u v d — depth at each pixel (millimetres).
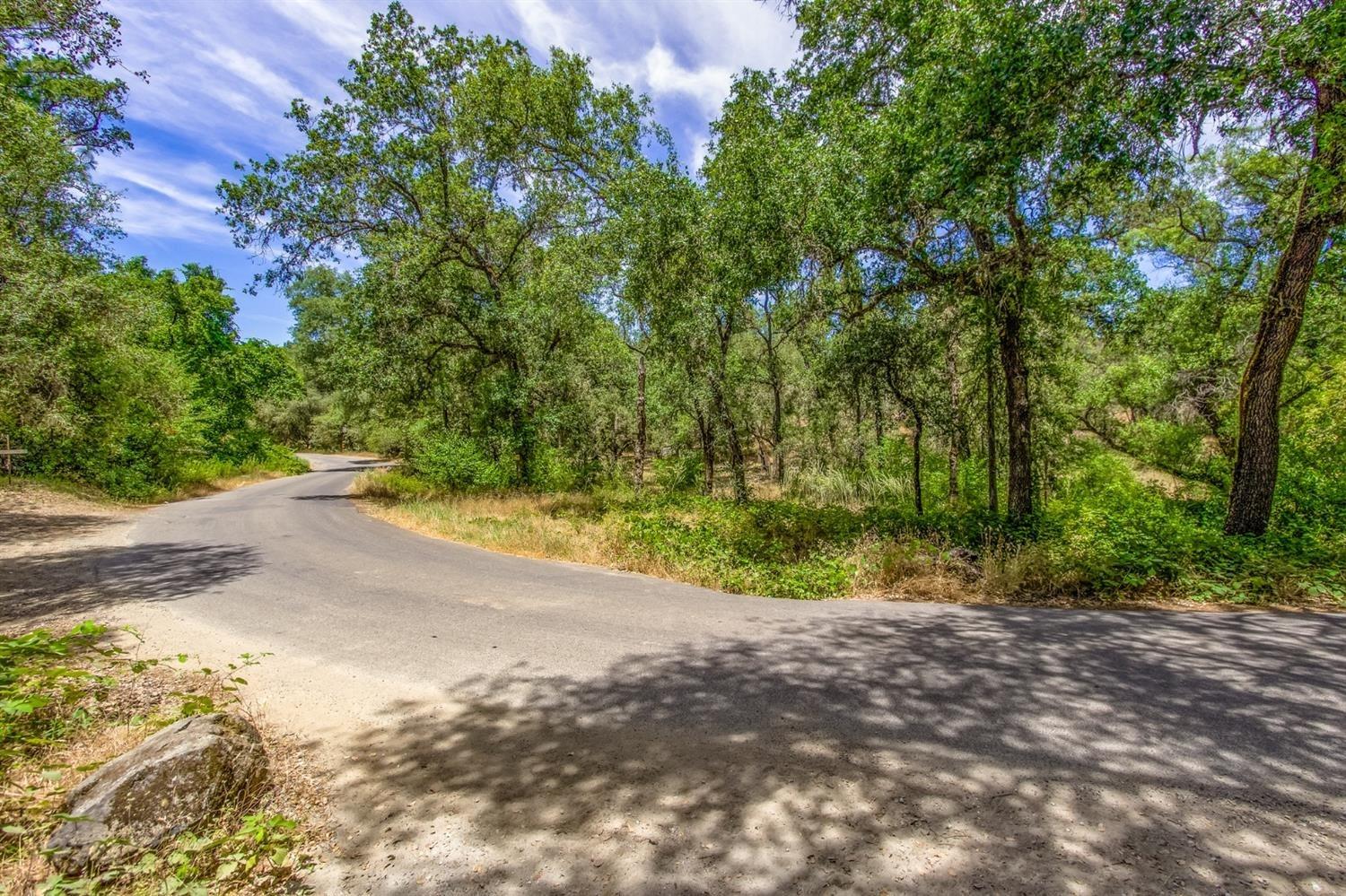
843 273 11258
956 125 6910
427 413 22297
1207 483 14555
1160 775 2725
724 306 13727
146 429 18656
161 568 8094
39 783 2730
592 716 3545
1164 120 6246
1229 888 1971
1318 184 7145
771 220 10773
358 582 7312
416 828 2500
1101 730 3191
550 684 4043
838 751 3033
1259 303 11945
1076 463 16969
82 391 15070
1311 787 2598
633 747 3145
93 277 14250
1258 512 8297
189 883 2133
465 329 18281
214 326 33875
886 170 8062
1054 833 2305
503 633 5207
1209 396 15391
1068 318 11570
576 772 2908
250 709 3721
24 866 2191
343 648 4812
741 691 3863
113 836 2238
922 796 2590
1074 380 16078
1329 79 6348
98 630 3758
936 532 9203
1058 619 5570
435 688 4016
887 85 10484
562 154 19875
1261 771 2740
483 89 17219
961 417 15273
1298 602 6020
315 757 3141
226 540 10609
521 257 19625
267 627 5398
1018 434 10312
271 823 2375
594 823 2486
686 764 2949
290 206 17828
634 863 2219
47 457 15555
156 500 17562
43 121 13383
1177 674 3996
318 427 50375
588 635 5148
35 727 3225
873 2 9711
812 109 11391
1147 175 7293
